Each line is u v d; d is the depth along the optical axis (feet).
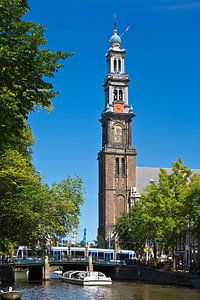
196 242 350.43
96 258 387.96
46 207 168.86
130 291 224.94
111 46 550.77
